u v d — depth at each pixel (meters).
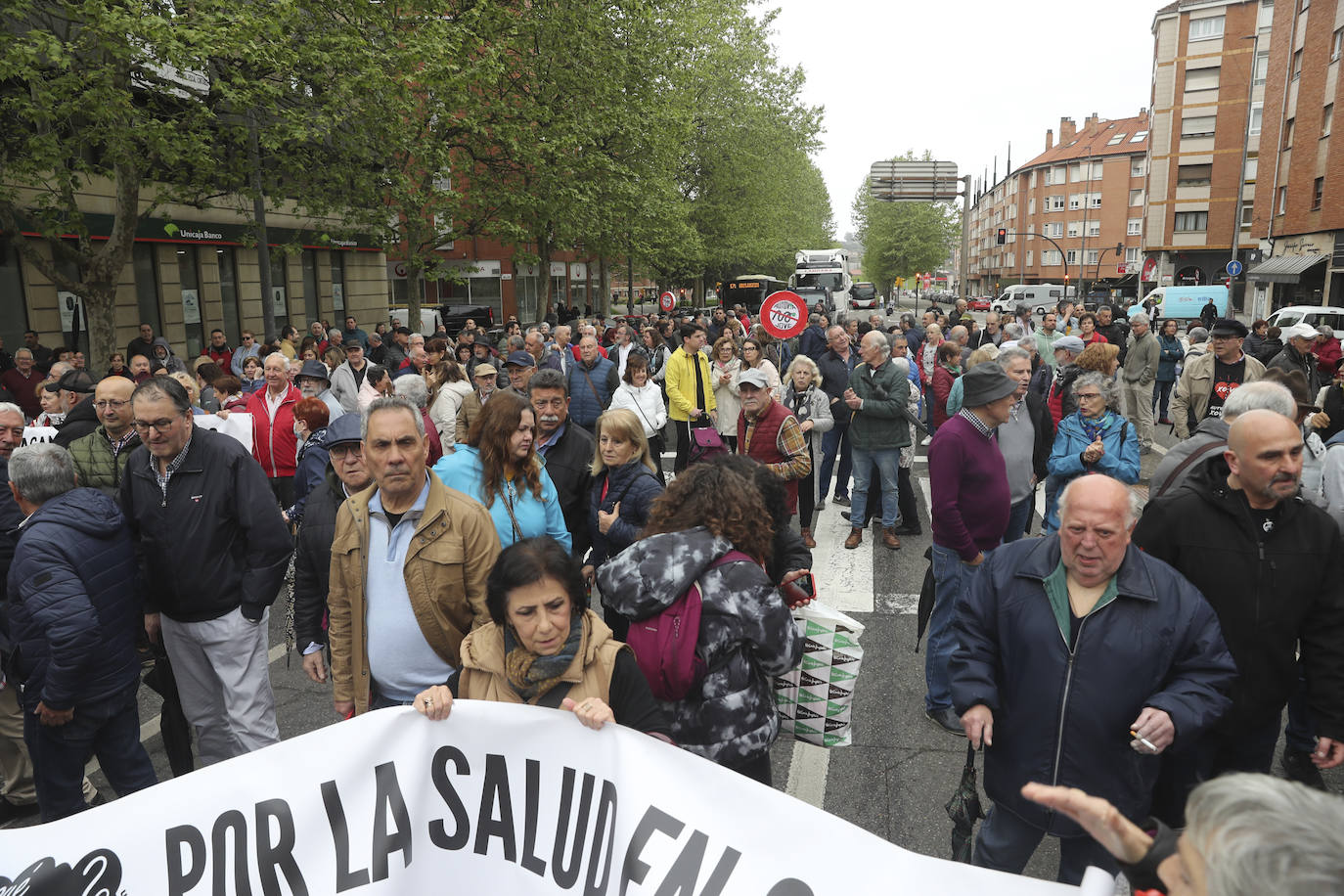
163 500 3.72
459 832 2.52
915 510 8.42
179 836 2.39
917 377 11.16
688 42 28.77
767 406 6.56
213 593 3.78
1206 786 1.21
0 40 10.45
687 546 2.60
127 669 3.55
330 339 14.79
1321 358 13.35
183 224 20.42
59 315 17.23
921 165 27.12
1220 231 60.62
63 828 2.32
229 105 14.49
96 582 3.42
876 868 2.09
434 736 2.54
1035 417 5.91
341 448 3.63
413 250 21.12
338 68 14.37
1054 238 90.00
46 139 11.16
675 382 9.80
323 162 16.64
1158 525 3.20
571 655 2.51
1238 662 3.08
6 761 4.05
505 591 2.47
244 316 23.45
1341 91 32.41
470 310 31.45
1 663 3.93
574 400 9.84
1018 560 2.78
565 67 24.00
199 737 4.04
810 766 4.35
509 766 2.49
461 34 17.17
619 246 29.39
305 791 2.47
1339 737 3.01
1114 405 5.39
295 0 13.19
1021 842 2.83
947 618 4.66
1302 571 3.01
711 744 2.62
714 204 42.66
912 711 4.93
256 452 7.21
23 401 12.05
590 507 4.56
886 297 92.19
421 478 3.18
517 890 2.46
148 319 19.94
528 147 21.44
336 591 3.31
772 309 12.44
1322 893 1.03
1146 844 1.63
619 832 2.33
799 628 3.30
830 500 10.08
